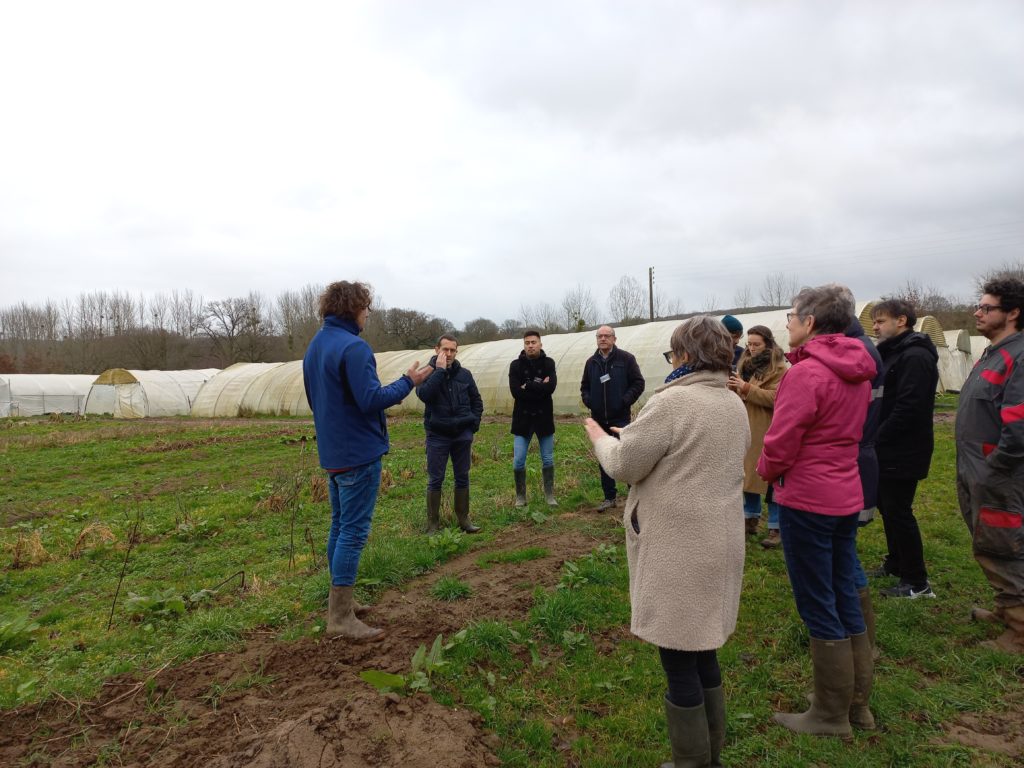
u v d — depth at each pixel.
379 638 4.00
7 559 6.45
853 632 3.18
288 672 3.61
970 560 5.35
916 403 4.39
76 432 19.72
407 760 2.69
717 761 2.78
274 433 18.70
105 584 5.62
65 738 3.05
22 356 65.06
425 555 5.49
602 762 2.91
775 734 3.13
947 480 8.38
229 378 30.88
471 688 3.43
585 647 3.93
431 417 6.50
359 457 3.96
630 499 2.78
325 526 7.22
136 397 30.95
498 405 21.22
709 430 2.57
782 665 3.74
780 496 3.20
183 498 9.48
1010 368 3.93
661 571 2.57
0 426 24.52
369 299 4.16
